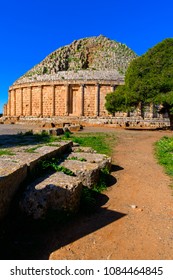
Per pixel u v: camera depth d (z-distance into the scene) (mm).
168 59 36219
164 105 36250
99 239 6305
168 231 6750
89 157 11664
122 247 6000
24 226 6605
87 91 63312
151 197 9086
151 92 35281
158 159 14922
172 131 34625
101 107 63156
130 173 11961
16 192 7105
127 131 33312
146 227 6926
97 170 9688
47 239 6223
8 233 6246
